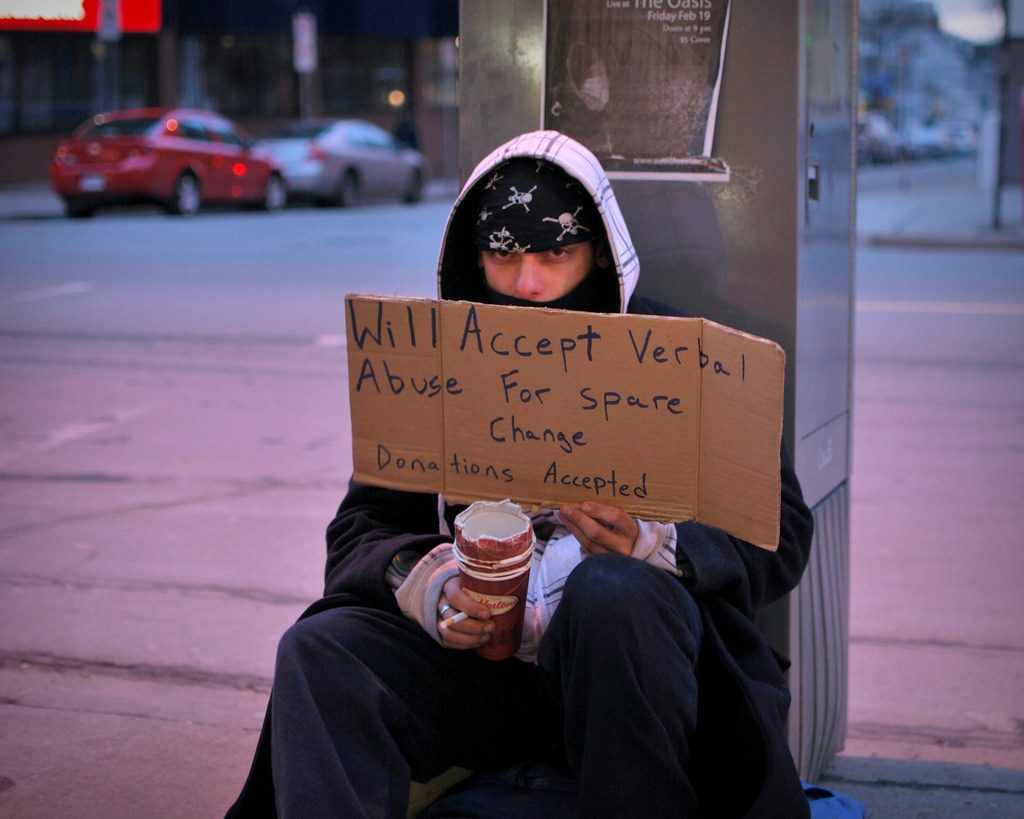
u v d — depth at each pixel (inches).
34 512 202.4
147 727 128.1
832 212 104.6
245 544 186.9
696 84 96.8
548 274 86.9
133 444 245.1
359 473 84.9
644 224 99.3
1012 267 522.0
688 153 97.6
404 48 1224.8
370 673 77.6
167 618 158.4
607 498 79.3
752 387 72.9
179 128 746.8
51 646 149.2
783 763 75.2
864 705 135.5
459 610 77.5
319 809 71.9
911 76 3134.8
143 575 173.6
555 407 78.8
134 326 372.2
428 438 82.5
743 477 74.6
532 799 81.7
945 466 228.5
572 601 73.4
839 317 107.7
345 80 1197.1
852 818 96.3
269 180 810.2
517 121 102.7
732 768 78.5
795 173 95.3
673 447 77.1
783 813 74.7
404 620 81.9
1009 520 198.2
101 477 222.5
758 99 95.6
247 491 214.2
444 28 1210.6
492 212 85.9
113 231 652.1
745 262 97.4
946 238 608.1
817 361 102.0
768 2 94.6
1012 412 268.1
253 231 656.4
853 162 109.6
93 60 1007.6
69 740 125.0
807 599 103.0
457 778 87.5
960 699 136.9
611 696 72.0
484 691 83.0
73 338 354.3
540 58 101.0
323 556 182.1
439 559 80.7
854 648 150.9
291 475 224.1
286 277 476.1
